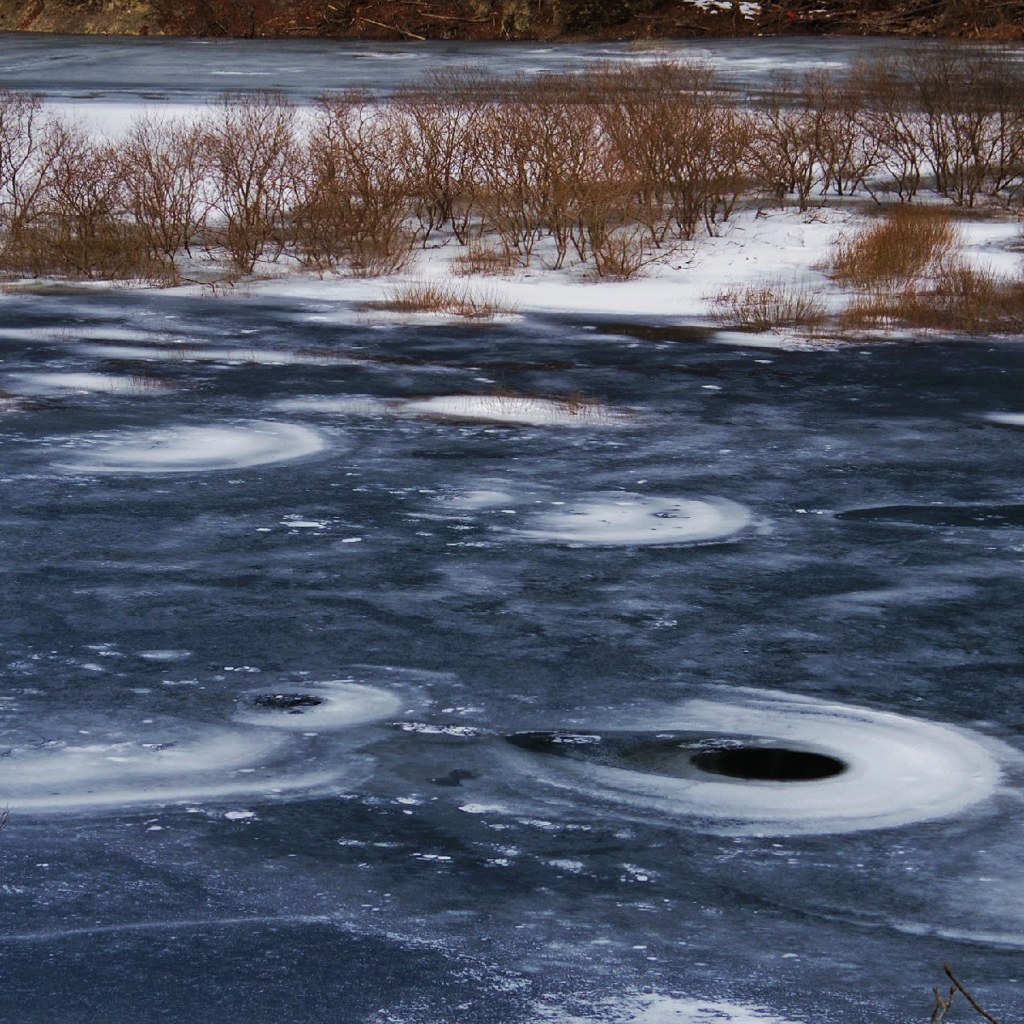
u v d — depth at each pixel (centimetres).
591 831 651
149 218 2669
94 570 1024
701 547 1102
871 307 2114
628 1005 510
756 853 632
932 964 544
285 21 6150
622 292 2297
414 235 2656
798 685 835
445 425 1491
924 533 1148
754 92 3478
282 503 1202
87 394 1602
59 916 567
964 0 5291
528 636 908
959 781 709
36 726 760
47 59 4938
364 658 867
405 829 650
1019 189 2895
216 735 752
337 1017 500
